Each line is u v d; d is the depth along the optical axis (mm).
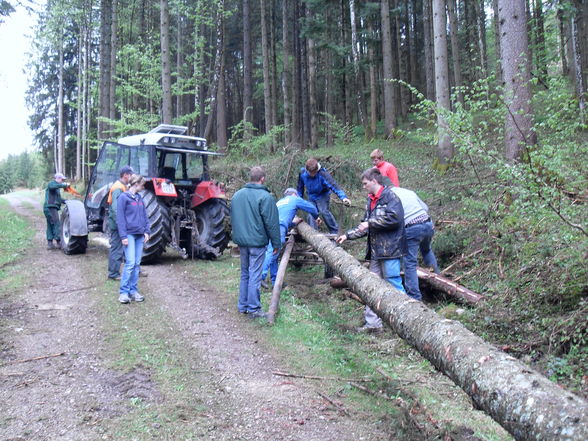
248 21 22469
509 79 6383
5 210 18188
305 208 6176
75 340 4539
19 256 8656
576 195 4469
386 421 3168
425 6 20719
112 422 3090
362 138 20203
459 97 5289
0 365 3953
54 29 25094
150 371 3885
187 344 4477
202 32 23312
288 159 8680
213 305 5703
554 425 1979
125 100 22141
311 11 21672
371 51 20797
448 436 2941
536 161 4324
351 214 8047
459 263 6168
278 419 3184
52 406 3285
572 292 4254
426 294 5746
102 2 20906
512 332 4324
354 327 5035
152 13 24094
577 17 13836
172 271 7457
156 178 7887
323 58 24234
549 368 3672
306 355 4258
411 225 5066
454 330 2986
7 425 3033
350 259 4816
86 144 32875
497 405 2314
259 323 5055
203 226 8477
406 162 13898
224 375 3844
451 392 3604
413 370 4000
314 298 6082
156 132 8969
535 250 4812
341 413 3268
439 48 11445
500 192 6172
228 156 14320
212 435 2977
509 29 6418
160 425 3068
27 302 5738
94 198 9492
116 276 6840
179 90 17891
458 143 4840
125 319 5133
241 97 34938
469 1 22656
